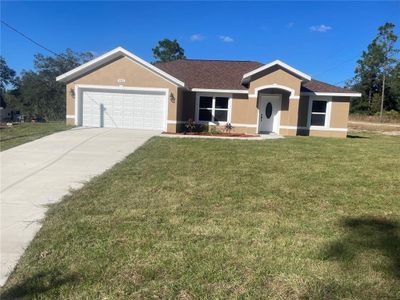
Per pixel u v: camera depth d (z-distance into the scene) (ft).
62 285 13.41
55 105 182.29
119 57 65.98
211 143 50.90
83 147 44.19
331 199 24.30
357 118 226.79
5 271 14.62
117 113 67.26
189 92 73.77
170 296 12.70
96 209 21.68
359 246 16.67
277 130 75.05
